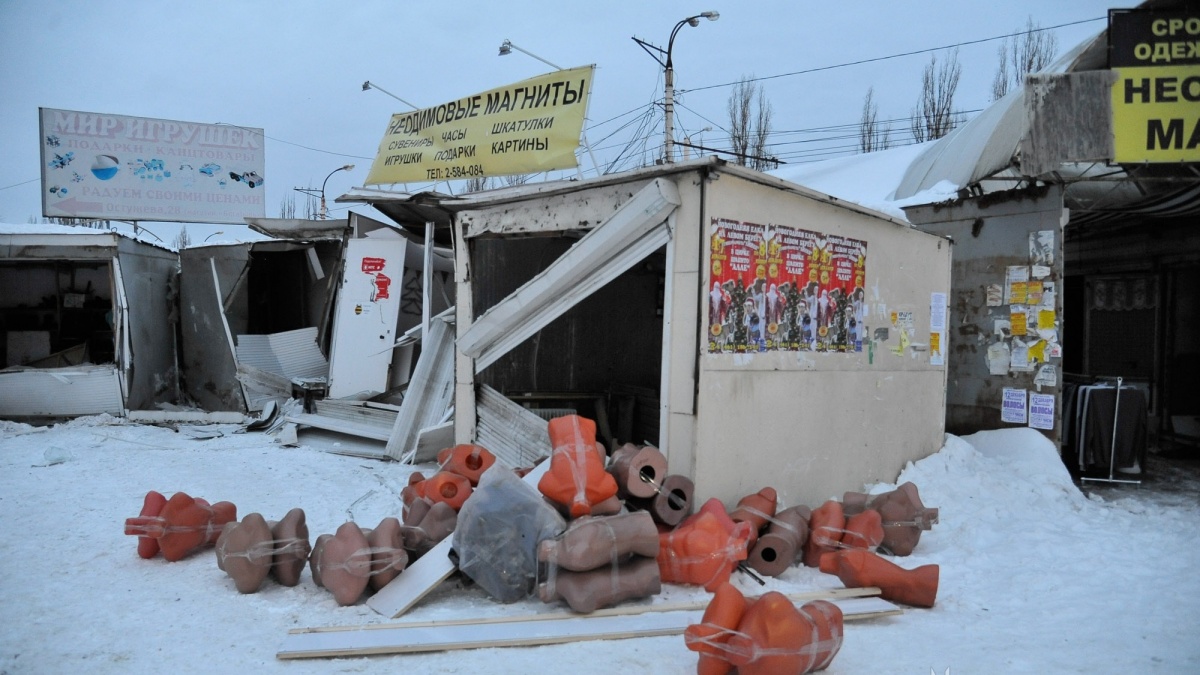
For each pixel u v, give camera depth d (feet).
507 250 27.09
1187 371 34.58
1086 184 29.01
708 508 16.06
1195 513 22.56
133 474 25.58
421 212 36.50
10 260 38.24
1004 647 12.85
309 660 12.03
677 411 17.83
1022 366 27.76
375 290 37.42
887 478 24.20
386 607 14.06
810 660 11.03
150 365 39.19
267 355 39.14
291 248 41.04
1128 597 15.47
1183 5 24.70
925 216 30.78
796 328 20.31
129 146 65.31
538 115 32.60
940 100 89.51
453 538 14.89
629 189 19.51
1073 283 39.45
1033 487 23.93
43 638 12.71
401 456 29.01
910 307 25.23
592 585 13.83
